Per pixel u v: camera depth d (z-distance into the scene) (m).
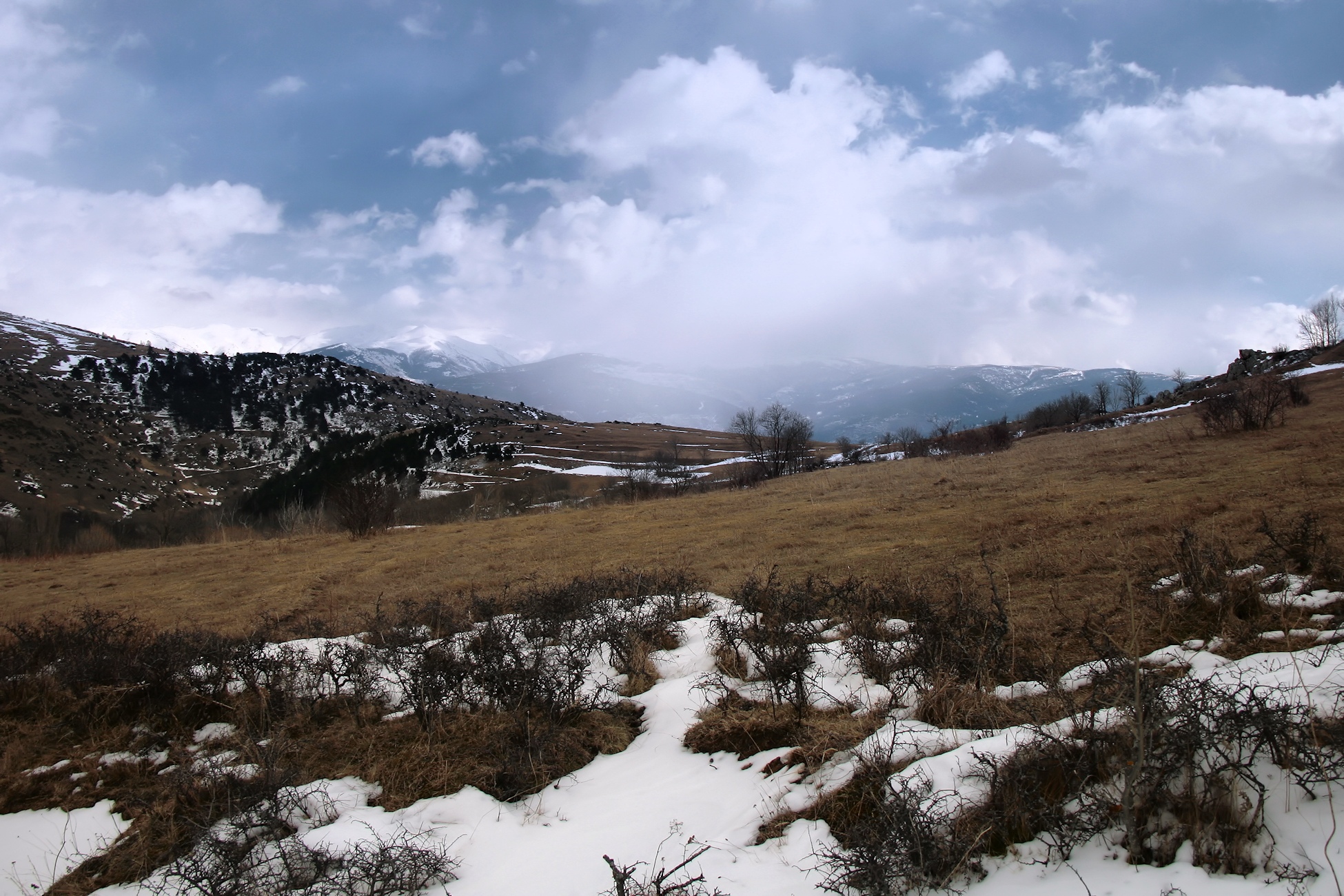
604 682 7.72
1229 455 17.50
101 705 7.97
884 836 3.90
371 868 4.49
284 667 8.22
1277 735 3.74
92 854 5.64
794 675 6.34
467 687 7.40
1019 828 3.97
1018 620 7.52
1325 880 3.08
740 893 3.91
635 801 5.35
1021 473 21.11
